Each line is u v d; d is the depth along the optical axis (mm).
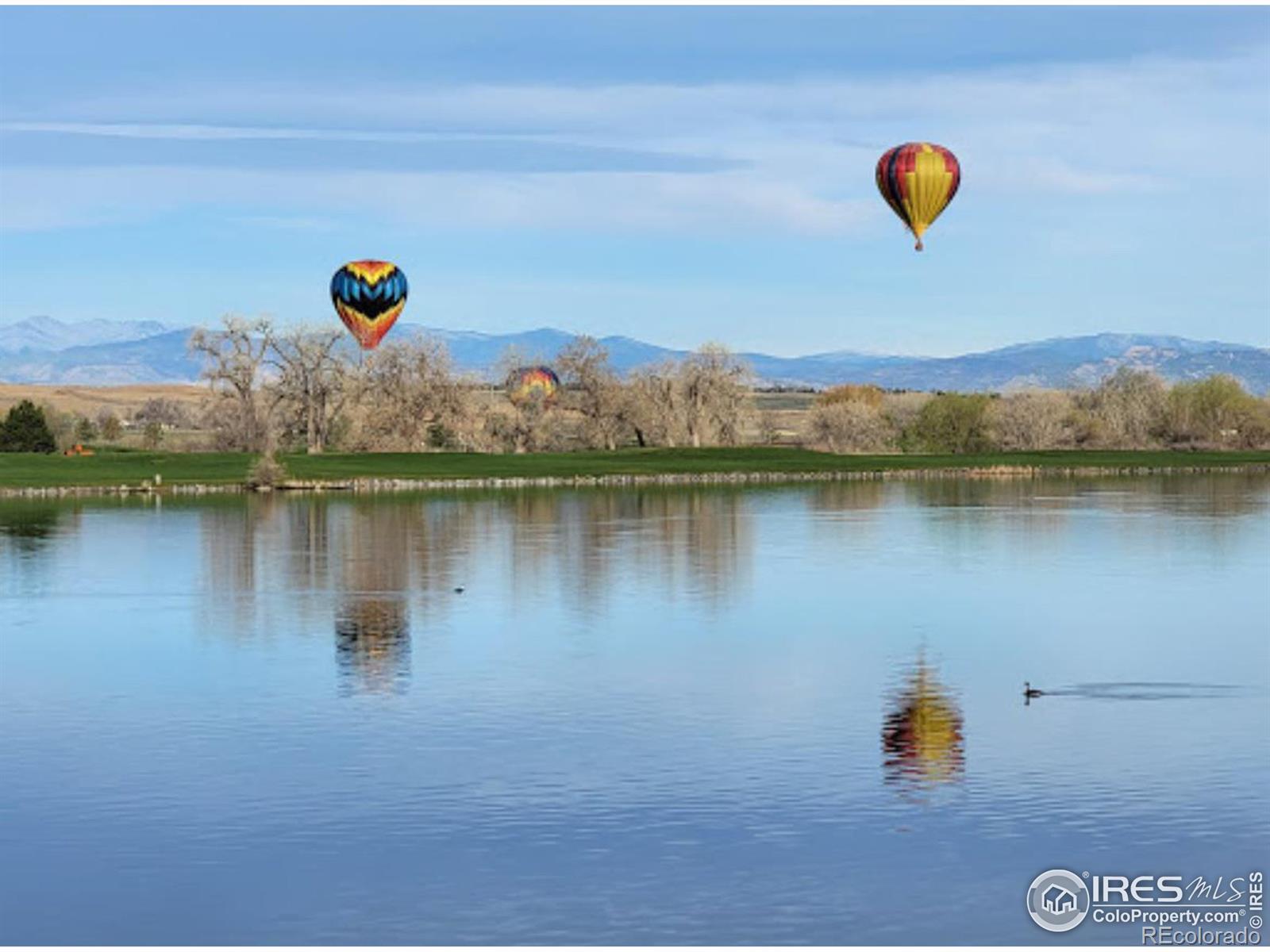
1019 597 61000
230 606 59656
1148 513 100312
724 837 29703
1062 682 43844
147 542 83250
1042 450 178875
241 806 31797
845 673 45312
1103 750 35688
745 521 95250
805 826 30328
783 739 36906
